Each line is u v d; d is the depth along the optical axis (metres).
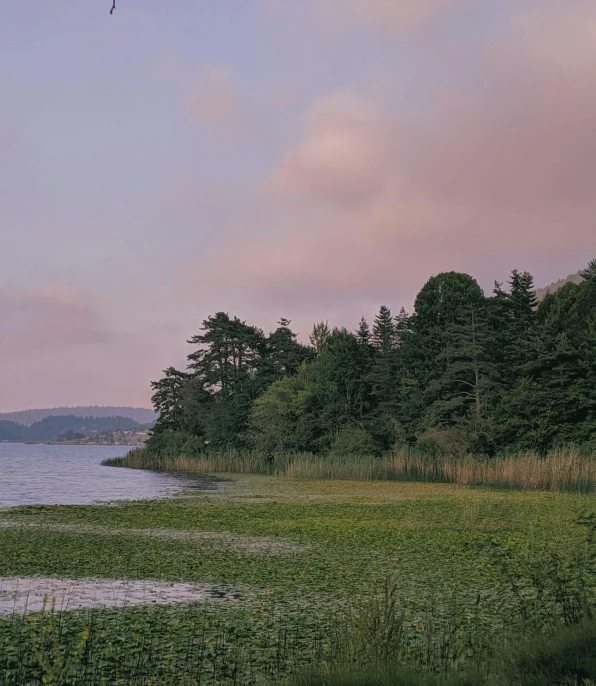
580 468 46.06
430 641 10.50
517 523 26.81
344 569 17.84
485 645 10.65
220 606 13.98
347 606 13.97
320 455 73.94
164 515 30.77
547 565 13.72
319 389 79.12
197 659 10.73
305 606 13.98
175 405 94.94
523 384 61.22
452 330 69.94
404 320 81.81
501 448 61.59
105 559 19.23
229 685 9.68
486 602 14.20
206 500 39.12
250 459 76.56
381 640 9.12
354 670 8.46
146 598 14.70
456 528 25.73
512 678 8.30
